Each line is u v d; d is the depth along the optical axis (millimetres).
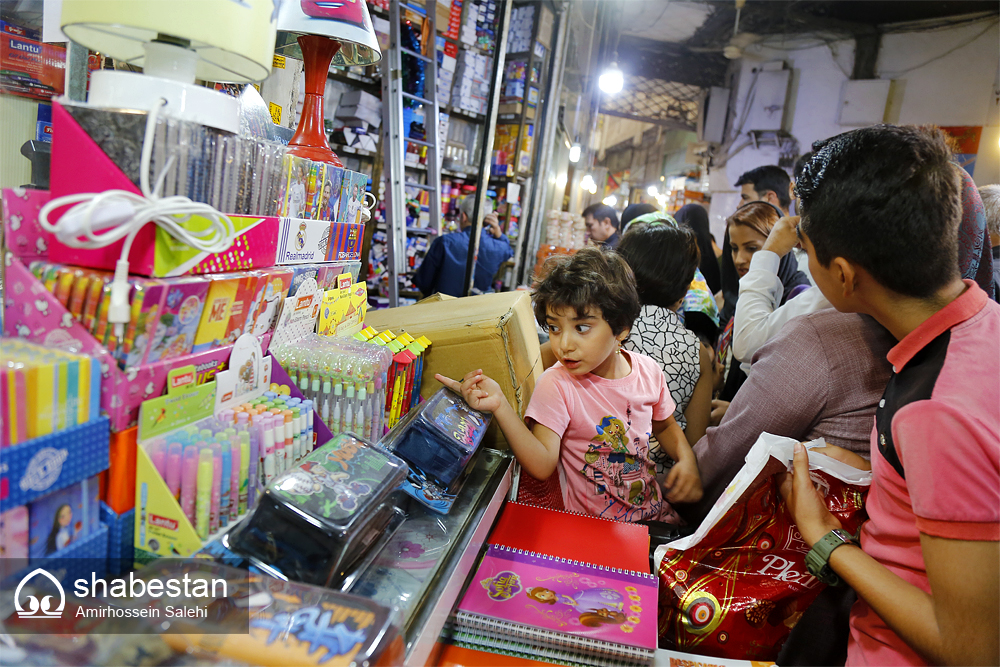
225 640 570
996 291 1734
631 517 1471
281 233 947
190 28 706
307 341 1104
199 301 747
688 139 13438
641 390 1503
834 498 1129
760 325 1940
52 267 668
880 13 8203
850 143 911
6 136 1462
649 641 879
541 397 1392
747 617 1117
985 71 7418
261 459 825
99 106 662
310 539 699
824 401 1298
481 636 913
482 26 4758
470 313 1506
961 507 764
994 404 790
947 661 793
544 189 6426
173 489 709
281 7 1262
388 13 3707
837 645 1135
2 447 535
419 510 1007
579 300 1286
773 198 4043
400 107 3562
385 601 766
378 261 4102
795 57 9461
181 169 706
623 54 11016
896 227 850
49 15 1153
